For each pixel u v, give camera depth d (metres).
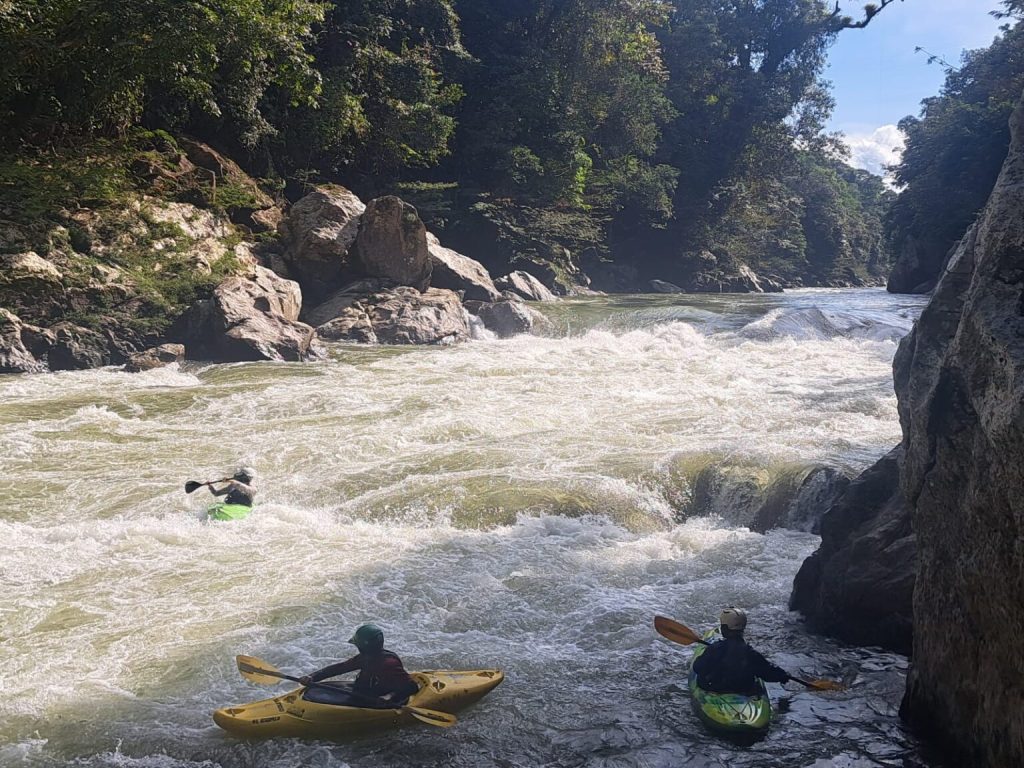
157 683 6.19
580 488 10.17
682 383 16.23
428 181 38.62
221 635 6.90
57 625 7.08
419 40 38.09
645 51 48.66
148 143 25.20
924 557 5.45
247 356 18.42
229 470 11.20
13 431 12.64
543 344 21.33
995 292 4.89
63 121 24.12
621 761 5.27
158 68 23.78
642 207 49.09
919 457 5.53
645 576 8.23
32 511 9.88
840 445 11.44
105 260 20.25
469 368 17.61
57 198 21.14
